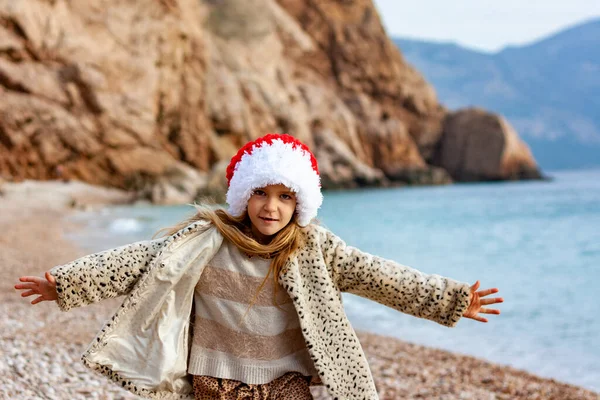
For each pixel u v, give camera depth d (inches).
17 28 1085.1
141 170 1193.4
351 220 1065.5
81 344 202.7
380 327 301.4
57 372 165.2
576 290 445.7
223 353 94.7
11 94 1073.5
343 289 97.2
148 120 1210.6
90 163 1149.7
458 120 2142.0
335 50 1953.7
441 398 187.0
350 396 91.2
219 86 1427.2
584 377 229.6
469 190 1841.8
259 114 1535.4
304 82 1825.8
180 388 95.1
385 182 1796.3
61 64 1130.0
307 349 94.7
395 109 2081.7
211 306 95.0
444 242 789.9
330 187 1672.0
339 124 1801.2
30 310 253.6
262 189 92.7
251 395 93.4
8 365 160.7
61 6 1143.6
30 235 589.3
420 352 249.3
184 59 1311.5
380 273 94.5
